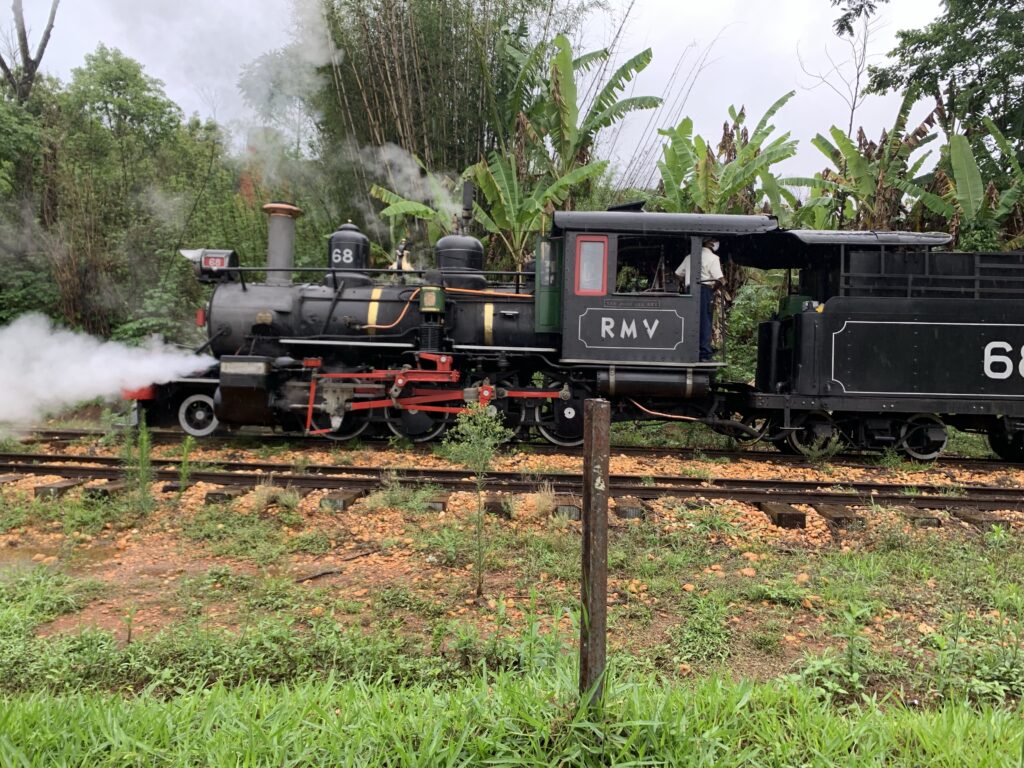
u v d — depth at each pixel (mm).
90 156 16609
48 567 4695
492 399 8797
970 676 3287
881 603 4086
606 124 13570
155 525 5508
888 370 8555
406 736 2510
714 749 2420
